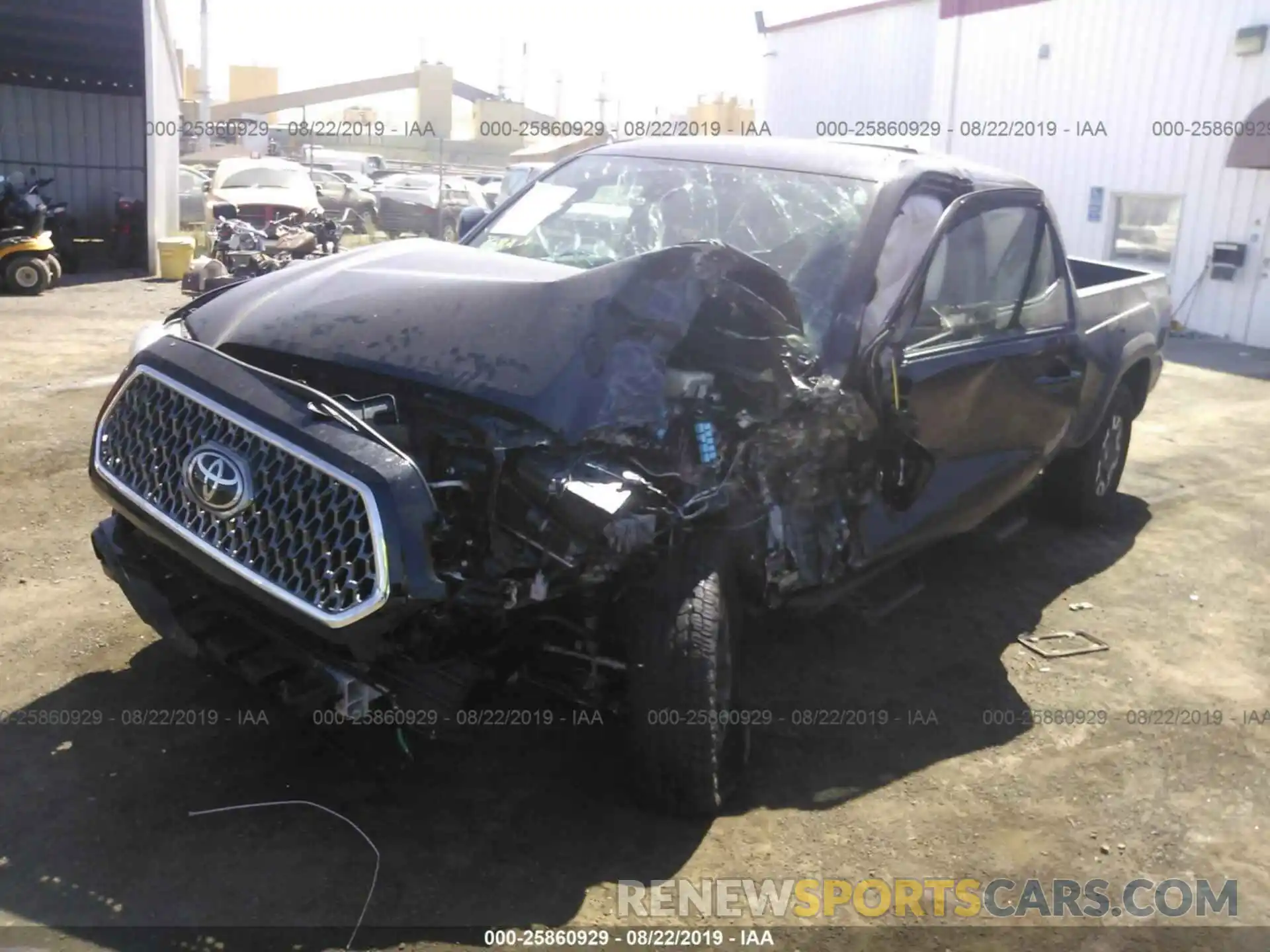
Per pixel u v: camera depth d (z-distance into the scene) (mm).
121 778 3527
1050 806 3750
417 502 2984
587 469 3225
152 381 3385
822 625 5012
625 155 5000
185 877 3111
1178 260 15609
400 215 24703
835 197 4402
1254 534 6598
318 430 3059
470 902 3104
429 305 3492
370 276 3746
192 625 3441
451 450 3285
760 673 4555
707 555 3451
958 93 18672
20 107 18375
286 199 18312
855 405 3797
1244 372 12305
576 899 3145
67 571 5020
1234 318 14961
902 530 4254
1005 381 4785
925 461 4223
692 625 3330
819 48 22172
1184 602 5547
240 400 3170
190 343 3434
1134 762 4043
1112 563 6023
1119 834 3619
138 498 3311
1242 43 14406
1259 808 3807
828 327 3953
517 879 3211
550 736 3953
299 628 3158
